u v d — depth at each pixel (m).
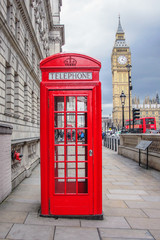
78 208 4.44
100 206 4.46
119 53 164.75
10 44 9.65
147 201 5.62
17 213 4.62
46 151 4.47
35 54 16.91
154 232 3.83
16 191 6.47
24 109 13.23
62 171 4.55
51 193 4.45
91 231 3.84
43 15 23.70
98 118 4.55
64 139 4.54
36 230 3.82
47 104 4.52
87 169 4.53
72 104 4.57
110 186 7.19
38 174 9.37
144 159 11.62
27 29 13.52
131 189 6.82
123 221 4.31
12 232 3.72
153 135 10.38
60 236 3.62
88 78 4.57
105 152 19.84
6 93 9.69
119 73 164.38
